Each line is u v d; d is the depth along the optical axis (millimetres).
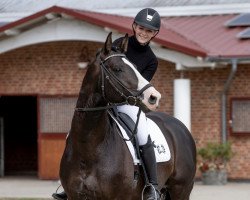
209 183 18688
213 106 19750
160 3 22984
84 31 19297
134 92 7109
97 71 7316
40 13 19016
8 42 19859
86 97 7375
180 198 8930
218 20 21562
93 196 7461
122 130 7742
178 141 8867
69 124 20375
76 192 7535
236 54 18219
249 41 19281
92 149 7398
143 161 7852
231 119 19594
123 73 7156
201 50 18250
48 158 20484
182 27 21047
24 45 19797
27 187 18359
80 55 20219
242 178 19516
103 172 7414
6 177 22000
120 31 18406
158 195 7836
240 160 19578
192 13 22219
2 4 25594
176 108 19031
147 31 7957
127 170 7570
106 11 22906
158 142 8336
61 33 19438
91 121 7336
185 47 18219
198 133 19859
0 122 22547
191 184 9039
